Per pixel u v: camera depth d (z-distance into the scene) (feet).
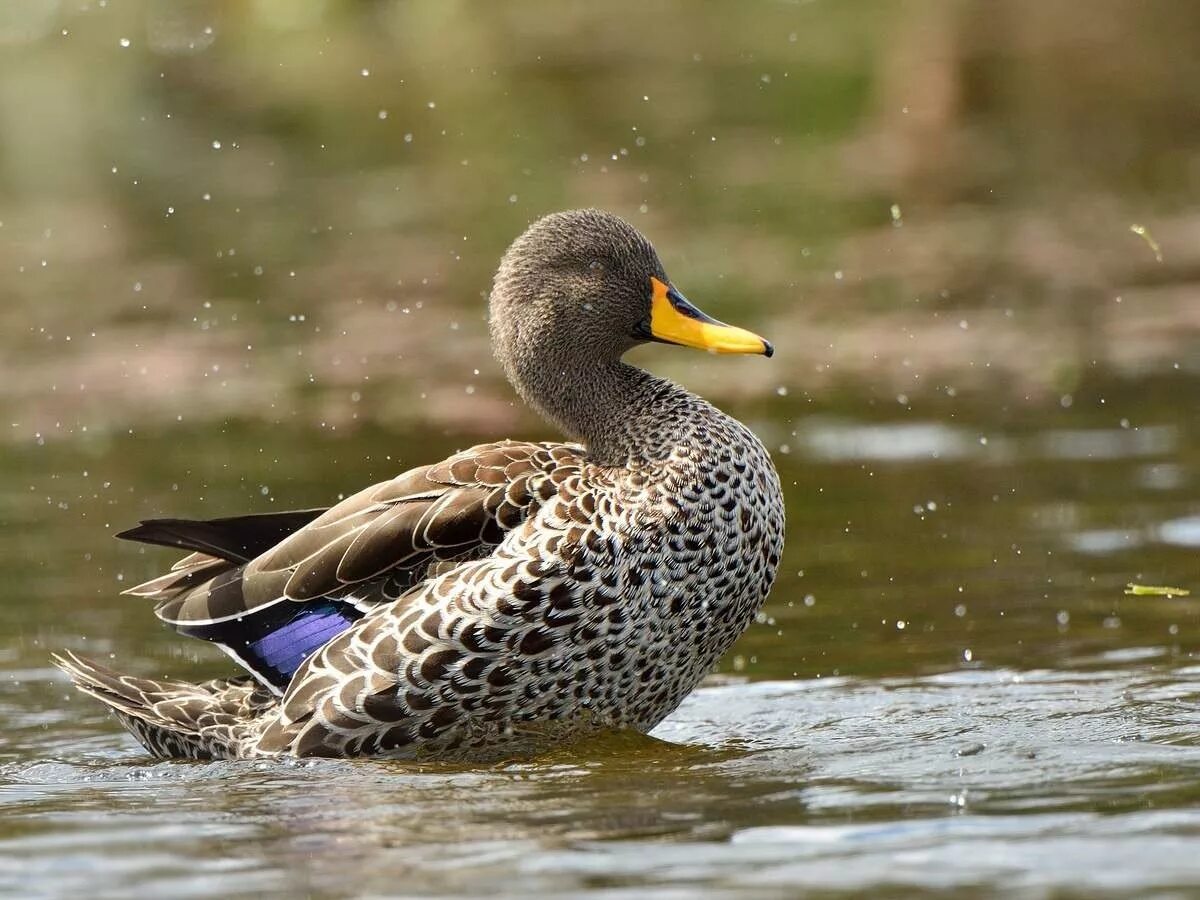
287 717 27.94
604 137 90.58
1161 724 27.45
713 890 19.71
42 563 40.91
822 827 22.03
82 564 40.78
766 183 80.48
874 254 68.49
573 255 30.91
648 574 27.76
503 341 31.48
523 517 28.12
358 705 27.48
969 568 38.04
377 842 22.24
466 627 27.14
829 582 37.70
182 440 50.85
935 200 76.79
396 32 121.49
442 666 27.25
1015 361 55.36
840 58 103.14
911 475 45.52
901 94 96.68
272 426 51.78
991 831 21.50
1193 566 37.24
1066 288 63.05
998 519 41.47
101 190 87.66
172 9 122.93
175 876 21.11
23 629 36.65
